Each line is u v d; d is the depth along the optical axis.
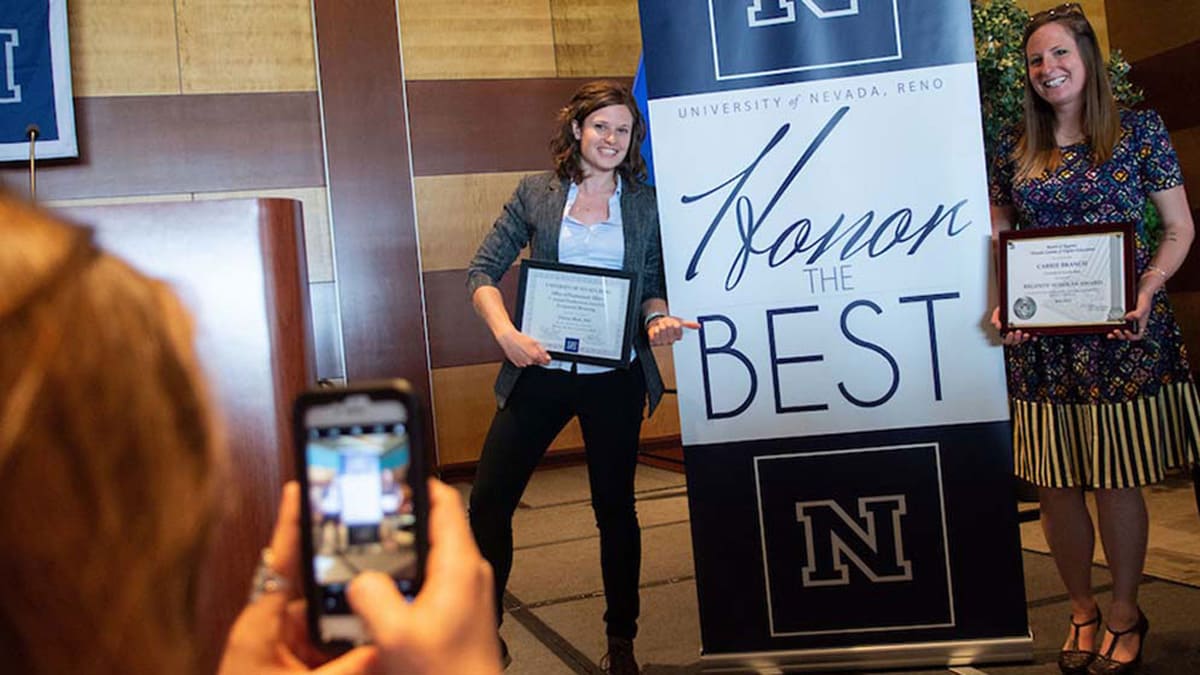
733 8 2.62
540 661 2.97
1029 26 2.56
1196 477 2.68
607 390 2.56
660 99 2.64
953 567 2.59
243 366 1.74
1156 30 6.35
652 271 2.70
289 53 6.26
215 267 1.75
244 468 1.73
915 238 2.59
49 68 5.64
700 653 2.75
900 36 2.58
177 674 0.35
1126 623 2.51
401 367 6.38
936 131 2.58
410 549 0.57
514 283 6.77
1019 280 2.47
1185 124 6.21
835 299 2.62
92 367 0.33
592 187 2.60
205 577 0.39
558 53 6.88
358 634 0.57
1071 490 2.55
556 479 6.33
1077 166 2.49
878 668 2.60
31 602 0.33
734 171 2.63
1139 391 2.43
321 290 6.31
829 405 2.62
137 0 5.98
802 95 2.61
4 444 0.31
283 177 6.25
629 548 2.63
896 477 2.61
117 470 0.33
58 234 0.36
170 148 6.03
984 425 2.58
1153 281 2.42
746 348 2.65
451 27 6.66
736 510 2.65
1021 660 2.56
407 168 6.40
